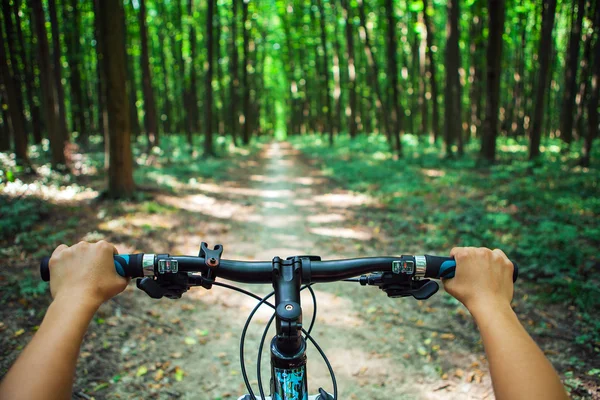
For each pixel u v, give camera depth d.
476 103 25.95
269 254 7.08
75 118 23.31
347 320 4.90
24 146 11.81
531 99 25.86
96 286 1.07
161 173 14.14
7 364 3.72
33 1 12.03
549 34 13.24
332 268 1.31
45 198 9.09
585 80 19.89
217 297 5.47
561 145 16.12
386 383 3.80
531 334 4.28
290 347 1.24
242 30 29.05
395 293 1.31
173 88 34.66
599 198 8.76
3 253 5.98
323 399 1.55
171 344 4.37
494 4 14.60
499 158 15.77
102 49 9.49
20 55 16.16
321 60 41.12
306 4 31.48
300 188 13.26
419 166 15.83
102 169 13.87
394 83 17.62
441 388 3.70
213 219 9.13
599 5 14.33
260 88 47.12
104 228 7.68
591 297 4.61
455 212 8.69
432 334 4.52
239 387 3.78
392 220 8.73
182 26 27.25
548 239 6.21
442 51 32.66
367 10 26.09
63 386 0.84
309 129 46.81
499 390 0.88
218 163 17.92
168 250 6.96
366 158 18.88
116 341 4.29
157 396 3.59
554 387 0.84
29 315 4.50
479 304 1.08
